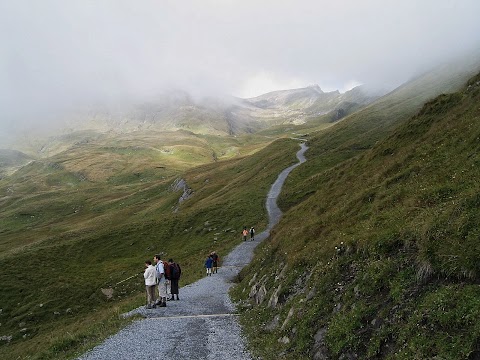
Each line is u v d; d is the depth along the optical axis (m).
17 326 52.19
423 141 29.97
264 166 123.44
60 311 55.41
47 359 17.67
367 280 13.09
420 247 11.89
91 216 171.12
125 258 74.94
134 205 160.88
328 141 130.50
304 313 15.13
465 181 15.34
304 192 75.31
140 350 16.34
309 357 12.62
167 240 79.12
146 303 28.73
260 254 38.06
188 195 133.62
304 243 24.30
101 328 21.17
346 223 21.31
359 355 10.82
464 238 10.57
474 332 8.02
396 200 19.69
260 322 19.11
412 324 9.70
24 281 65.31
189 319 21.97
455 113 30.92
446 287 9.84
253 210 78.81
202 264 52.25
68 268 71.75
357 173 39.47
